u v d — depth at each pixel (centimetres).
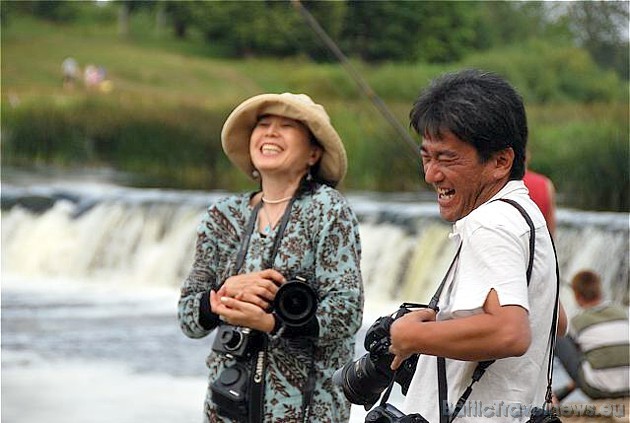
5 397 1269
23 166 4066
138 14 8800
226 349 576
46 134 4169
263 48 7306
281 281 576
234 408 576
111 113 4200
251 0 7438
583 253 1853
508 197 423
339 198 589
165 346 1603
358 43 6994
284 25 7144
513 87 429
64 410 1220
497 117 418
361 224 2081
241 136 621
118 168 4094
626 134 3114
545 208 959
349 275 579
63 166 4125
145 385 1345
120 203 2459
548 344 427
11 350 1564
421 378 433
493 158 423
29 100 4816
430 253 1952
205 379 1396
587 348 1033
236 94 6331
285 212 591
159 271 2325
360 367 457
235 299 571
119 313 1917
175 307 2003
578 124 3366
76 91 5747
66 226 2495
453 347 402
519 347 398
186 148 4038
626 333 1030
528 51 6544
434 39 6906
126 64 7100
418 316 416
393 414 435
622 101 6047
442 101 422
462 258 414
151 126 4091
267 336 576
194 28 8012
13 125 4200
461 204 429
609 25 7031
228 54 7581
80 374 1405
